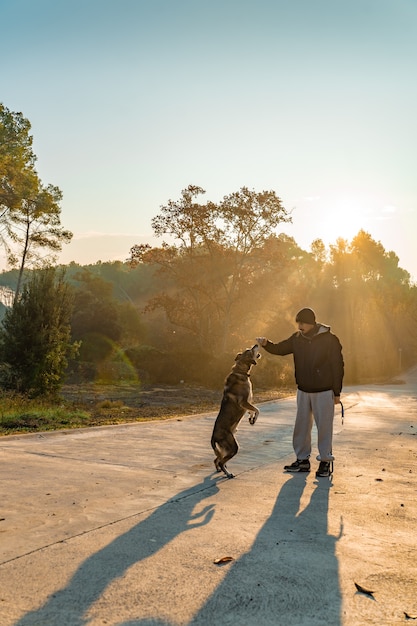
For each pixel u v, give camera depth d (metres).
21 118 46.78
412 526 4.96
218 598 3.45
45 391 19.48
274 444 9.83
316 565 4.00
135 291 114.06
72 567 3.86
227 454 7.04
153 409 19.17
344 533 4.73
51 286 20.31
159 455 8.23
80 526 4.73
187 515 5.14
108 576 3.72
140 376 37.72
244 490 6.21
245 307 52.19
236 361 7.55
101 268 117.81
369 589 3.61
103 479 6.50
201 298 52.69
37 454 7.93
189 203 48.56
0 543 4.27
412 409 20.11
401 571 3.93
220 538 4.52
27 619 3.13
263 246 49.44
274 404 20.22
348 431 12.11
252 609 3.32
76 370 38.22
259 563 4.01
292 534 4.67
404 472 7.38
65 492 5.83
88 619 3.15
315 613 3.29
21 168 46.19
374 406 21.67
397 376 74.94
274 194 47.94
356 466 7.80
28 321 19.69
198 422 12.86
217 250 49.62
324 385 7.20
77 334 52.12
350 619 3.23
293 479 6.88
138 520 4.94
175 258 51.88
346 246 83.44
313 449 9.62
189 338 55.28
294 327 63.72
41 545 4.25
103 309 54.44
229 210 47.94
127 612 3.24
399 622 3.20
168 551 4.20
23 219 47.38
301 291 72.00
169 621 3.15
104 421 13.69
